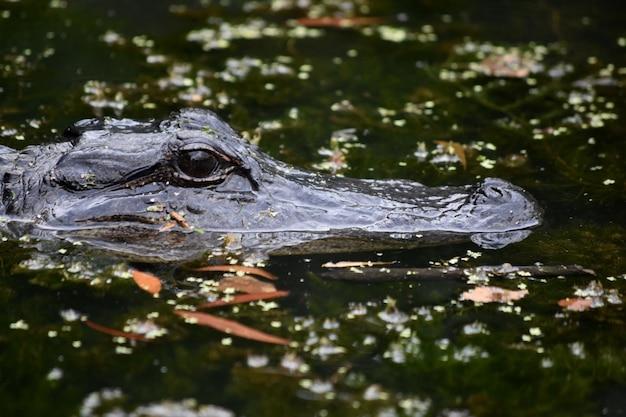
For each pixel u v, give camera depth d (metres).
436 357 7.79
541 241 9.68
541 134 12.95
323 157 11.82
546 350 7.98
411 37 16.69
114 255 8.99
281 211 9.38
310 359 7.61
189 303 8.30
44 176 9.43
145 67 14.56
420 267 9.06
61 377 7.21
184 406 6.88
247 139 10.89
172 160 9.22
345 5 18.14
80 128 10.02
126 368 7.36
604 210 10.66
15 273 8.66
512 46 16.36
